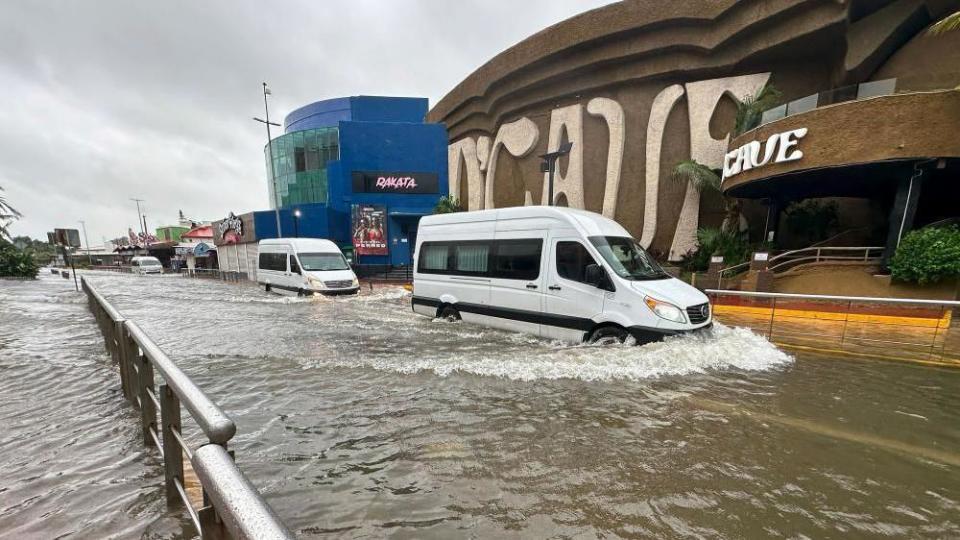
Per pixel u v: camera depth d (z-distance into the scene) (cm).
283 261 1544
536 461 292
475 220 799
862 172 1095
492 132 2503
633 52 1719
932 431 342
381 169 2605
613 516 231
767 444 318
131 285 2236
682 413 377
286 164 3556
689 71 1652
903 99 949
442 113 2941
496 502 243
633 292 559
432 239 890
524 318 696
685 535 216
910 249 948
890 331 742
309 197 3459
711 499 247
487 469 280
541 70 2045
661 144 1733
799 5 1311
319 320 889
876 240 1308
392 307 1146
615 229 687
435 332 737
